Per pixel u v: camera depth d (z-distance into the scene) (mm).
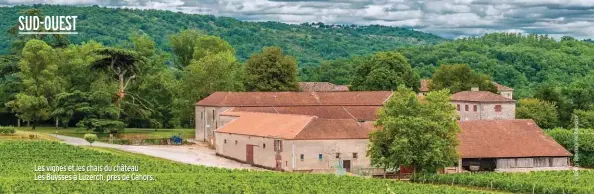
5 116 164125
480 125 122312
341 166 106688
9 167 99688
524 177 97625
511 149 117625
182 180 88750
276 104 142125
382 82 170000
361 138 111812
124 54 153625
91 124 143750
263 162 115062
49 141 123125
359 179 92812
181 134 156000
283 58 170125
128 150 127125
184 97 162375
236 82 163875
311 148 109375
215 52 199500
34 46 156375
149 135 149750
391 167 103875
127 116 154000
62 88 156750
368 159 112000
